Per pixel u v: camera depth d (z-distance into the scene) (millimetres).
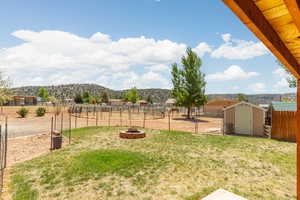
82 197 5016
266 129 15562
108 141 12234
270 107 18234
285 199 4945
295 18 1219
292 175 6641
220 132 17578
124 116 35438
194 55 31828
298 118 2525
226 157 8758
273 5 1251
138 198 4969
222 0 1067
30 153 9328
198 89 31984
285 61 1928
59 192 5254
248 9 1184
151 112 47500
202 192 5277
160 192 5285
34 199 4887
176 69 33812
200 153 9438
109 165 7242
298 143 2525
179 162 7883
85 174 6426
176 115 41344
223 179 6223
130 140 12742
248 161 8164
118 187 5562
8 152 9438
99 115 36188
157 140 12773
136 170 6871
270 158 8641
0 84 29656
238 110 17391
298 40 1725
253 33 1438
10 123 22203
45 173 6520
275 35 1633
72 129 17031
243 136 15680
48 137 13281
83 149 9945
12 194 5113
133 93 68312
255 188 5582
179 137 13922
